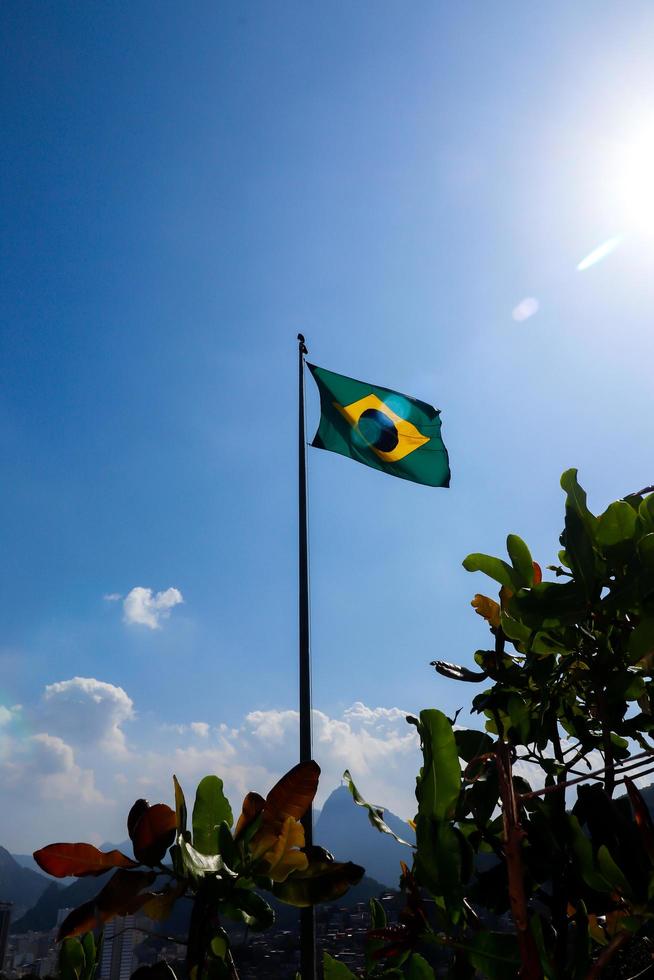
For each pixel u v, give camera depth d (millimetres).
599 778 1216
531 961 835
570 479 1346
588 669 1365
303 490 10547
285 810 1264
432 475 10758
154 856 1129
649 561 1255
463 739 1457
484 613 1624
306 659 8633
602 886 983
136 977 1081
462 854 1013
